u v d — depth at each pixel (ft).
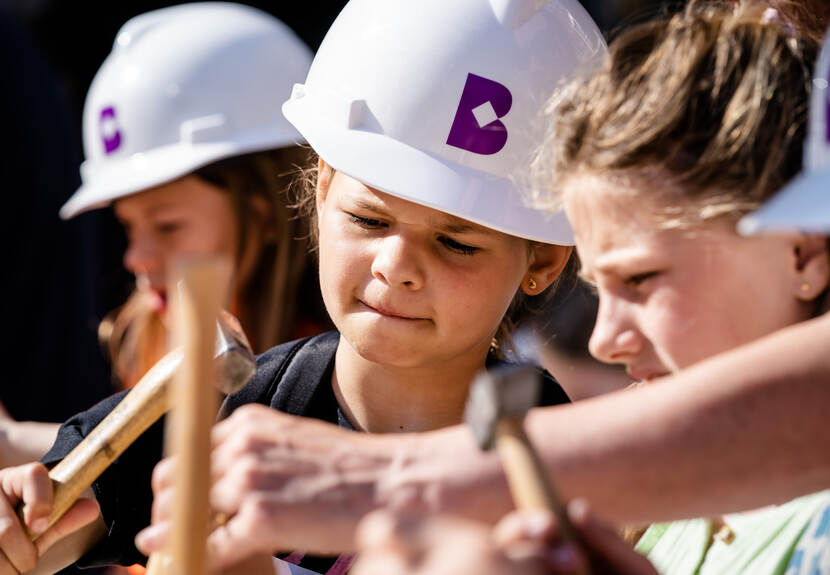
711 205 4.77
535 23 7.00
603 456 4.34
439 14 6.94
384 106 6.86
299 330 11.26
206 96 11.73
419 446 4.49
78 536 6.83
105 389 12.76
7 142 12.35
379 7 7.14
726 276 4.80
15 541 5.93
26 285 12.16
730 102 4.94
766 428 4.33
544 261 7.29
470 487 4.32
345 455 4.45
